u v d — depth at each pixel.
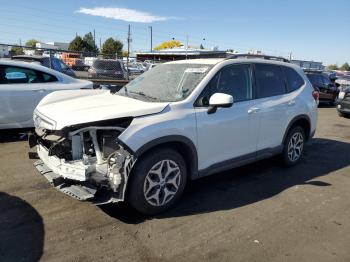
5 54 18.80
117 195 3.66
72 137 3.71
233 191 4.82
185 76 4.66
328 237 3.67
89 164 3.63
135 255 3.22
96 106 4.12
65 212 3.98
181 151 4.24
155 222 3.84
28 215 3.88
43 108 4.41
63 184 3.82
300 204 4.48
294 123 5.82
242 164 4.96
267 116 5.14
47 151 4.08
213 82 4.52
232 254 3.29
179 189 4.14
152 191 3.90
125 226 3.73
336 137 8.99
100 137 3.78
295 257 3.29
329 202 4.58
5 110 6.84
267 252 3.35
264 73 5.34
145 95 4.62
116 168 3.58
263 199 4.58
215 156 4.50
